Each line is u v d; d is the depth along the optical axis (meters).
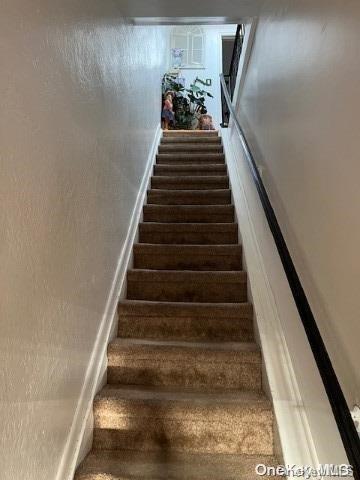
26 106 1.01
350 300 1.00
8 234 0.92
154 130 4.20
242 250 2.45
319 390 1.22
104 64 1.89
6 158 0.90
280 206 1.88
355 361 0.97
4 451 0.90
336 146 1.12
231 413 1.50
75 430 1.38
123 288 2.18
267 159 2.27
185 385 1.75
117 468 1.38
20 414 0.98
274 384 1.54
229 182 3.44
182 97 5.37
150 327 2.01
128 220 2.51
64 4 1.32
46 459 1.14
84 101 1.55
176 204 3.28
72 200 1.38
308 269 1.39
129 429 1.53
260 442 1.49
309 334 1.13
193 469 1.38
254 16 2.58
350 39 1.02
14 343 0.95
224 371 1.74
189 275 2.25
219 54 6.13
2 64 0.89
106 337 1.80
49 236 1.17
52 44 1.20
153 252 2.53
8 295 0.92
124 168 2.40
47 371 1.16
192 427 1.51
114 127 2.12
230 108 3.78
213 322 1.99
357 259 0.96
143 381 1.76
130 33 2.63
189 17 2.56
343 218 1.06
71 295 1.37
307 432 1.32
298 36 1.59
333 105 1.15
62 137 1.29
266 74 2.35
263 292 1.99
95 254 1.69
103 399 1.56
